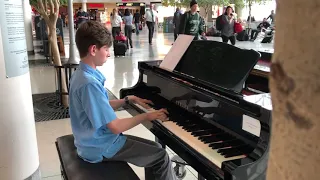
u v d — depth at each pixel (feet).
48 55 29.73
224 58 6.81
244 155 5.16
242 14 49.39
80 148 6.52
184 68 7.72
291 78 1.44
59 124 13.76
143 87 9.05
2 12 7.25
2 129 7.59
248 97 5.45
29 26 34.30
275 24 1.56
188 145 5.72
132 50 38.09
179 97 7.23
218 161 4.99
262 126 4.78
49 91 18.99
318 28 1.30
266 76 7.01
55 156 10.71
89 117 5.96
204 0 43.29
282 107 1.53
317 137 1.39
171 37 58.65
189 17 22.72
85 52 6.19
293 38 1.40
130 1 106.42
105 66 26.81
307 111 1.40
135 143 6.64
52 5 15.57
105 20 106.93
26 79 8.22
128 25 39.42
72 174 6.05
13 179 8.02
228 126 5.71
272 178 1.65
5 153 7.73
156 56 32.81
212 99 6.08
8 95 7.63
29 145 8.42
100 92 5.98
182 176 9.00
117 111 15.10
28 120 8.34
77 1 80.02
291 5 1.40
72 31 17.15
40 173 9.29
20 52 7.86
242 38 41.29
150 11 44.52
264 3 46.83
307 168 1.44
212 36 36.99
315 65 1.33
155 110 7.13
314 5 1.30
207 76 6.98
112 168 6.27
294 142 1.49
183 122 6.57
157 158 6.76
